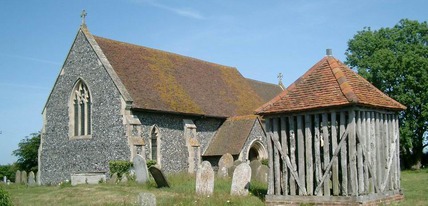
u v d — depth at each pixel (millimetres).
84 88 31438
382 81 44781
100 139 29875
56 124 32562
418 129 45281
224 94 38125
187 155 32156
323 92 16031
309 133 15797
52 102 32938
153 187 22875
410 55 43438
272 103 16797
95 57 30688
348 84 15773
